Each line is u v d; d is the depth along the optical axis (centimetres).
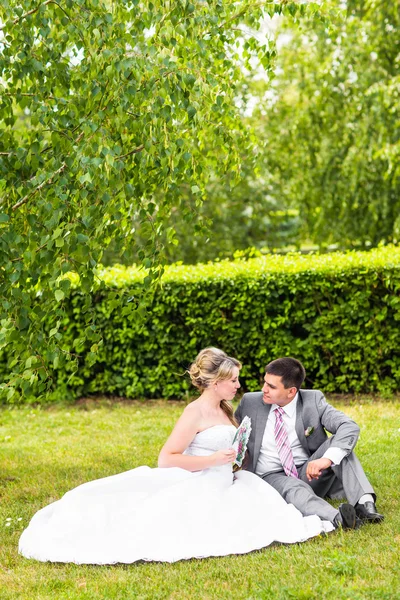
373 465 621
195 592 383
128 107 454
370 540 437
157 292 926
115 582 399
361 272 854
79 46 462
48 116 470
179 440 482
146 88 455
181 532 438
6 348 474
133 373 968
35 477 646
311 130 1418
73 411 952
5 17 459
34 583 405
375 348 873
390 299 852
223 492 464
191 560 428
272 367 502
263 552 432
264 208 1636
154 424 847
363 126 1315
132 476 479
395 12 1314
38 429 859
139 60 454
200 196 516
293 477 498
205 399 497
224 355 499
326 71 1368
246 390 947
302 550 428
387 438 705
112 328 959
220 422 496
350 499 477
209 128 591
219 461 474
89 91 459
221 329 934
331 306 888
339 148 1399
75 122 472
